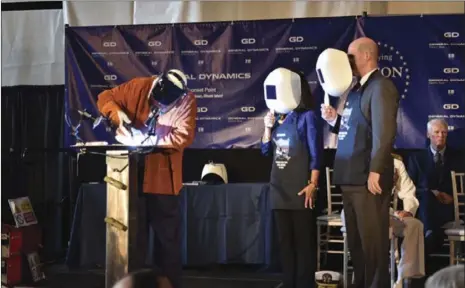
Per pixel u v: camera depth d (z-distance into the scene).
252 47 5.30
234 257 4.92
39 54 5.74
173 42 5.41
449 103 5.05
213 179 5.15
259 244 4.89
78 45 5.52
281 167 4.21
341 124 4.01
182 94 3.99
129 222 3.60
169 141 3.92
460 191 5.03
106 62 5.48
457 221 4.74
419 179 5.02
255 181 5.48
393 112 3.83
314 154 4.16
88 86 5.50
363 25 5.12
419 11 5.27
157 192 3.99
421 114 5.09
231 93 5.35
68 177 5.68
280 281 4.76
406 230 4.26
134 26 5.45
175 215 4.05
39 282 4.84
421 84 5.08
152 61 5.43
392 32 5.09
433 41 5.05
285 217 4.23
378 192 3.84
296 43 5.23
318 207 5.29
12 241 4.81
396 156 4.48
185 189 4.97
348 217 4.04
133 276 1.74
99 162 5.61
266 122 4.34
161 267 4.06
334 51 3.99
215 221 4.96
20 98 5.77
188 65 5.39
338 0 5.29
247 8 5.49
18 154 5.71
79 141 4.92
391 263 4.29
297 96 4.19
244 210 4.91
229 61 5.34
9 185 5.65
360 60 3.94
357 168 3.92
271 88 4.21
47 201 5.69
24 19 5.74
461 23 5.02
